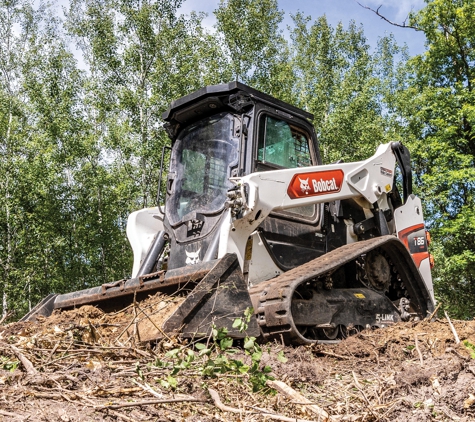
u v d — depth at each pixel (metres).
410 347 4.44
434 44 18.42
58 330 3.88
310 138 5.83
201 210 5.17
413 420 2.96
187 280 4.42
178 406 2.89
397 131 20.94
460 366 3.57
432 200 17.34
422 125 19.03
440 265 16.14
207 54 19.91
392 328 4.98
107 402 2.79
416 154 18.22
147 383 3.14
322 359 4.48
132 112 19.08
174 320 3.95
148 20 19.66
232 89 5.22
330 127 20.70
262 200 4.86
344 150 21.20
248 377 3.34
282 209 5.06
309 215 5.59
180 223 5.28
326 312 4.98
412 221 6.75
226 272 4.24
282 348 4.34
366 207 6.19
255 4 21.31
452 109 17.02
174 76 18.83
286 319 4.35
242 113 5.27
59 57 20.28
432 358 4.10
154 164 18.31
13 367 3.15
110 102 19.89
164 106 18.67
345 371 4.13
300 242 5.40
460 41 18.36
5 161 17.52
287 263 5.21
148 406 2.83
